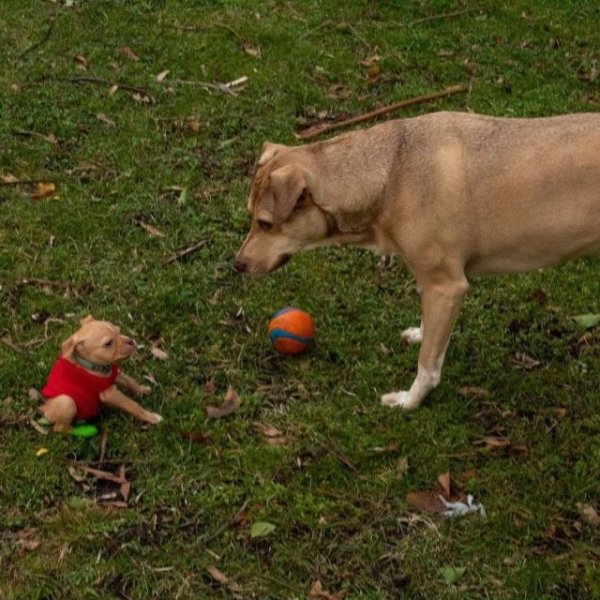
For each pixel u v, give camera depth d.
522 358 6.41
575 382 6.20
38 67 9.07
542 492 5.32
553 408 5.98
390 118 8.86
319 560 4.89
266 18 10.35
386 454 5.55
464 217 5.44
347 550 4.95
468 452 5.59
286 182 5.37
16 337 6.19
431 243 5.49
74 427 5.50
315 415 5.79
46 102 8.60
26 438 5.48
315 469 5.41
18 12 10.00
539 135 5.43
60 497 5.18
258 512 5.12
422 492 5.32
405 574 4.84
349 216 5.60
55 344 6.12
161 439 5.53
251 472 5.37
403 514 5.18
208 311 6.55
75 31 9.73
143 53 9.53
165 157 8.07
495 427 5.81
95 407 5.50
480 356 6.39
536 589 4.78
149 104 8.76
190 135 8.40
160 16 10.16
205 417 5.70
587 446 5.69
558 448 5.66
